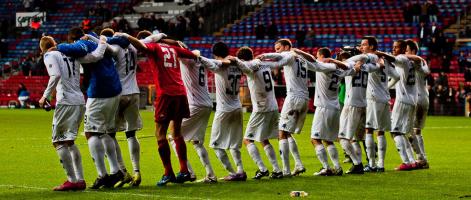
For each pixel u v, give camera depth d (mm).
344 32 73938
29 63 75500
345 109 23125
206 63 20062
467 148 32750
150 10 85500
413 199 17578
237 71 20797
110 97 18750
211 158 27641
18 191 18750
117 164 19312
